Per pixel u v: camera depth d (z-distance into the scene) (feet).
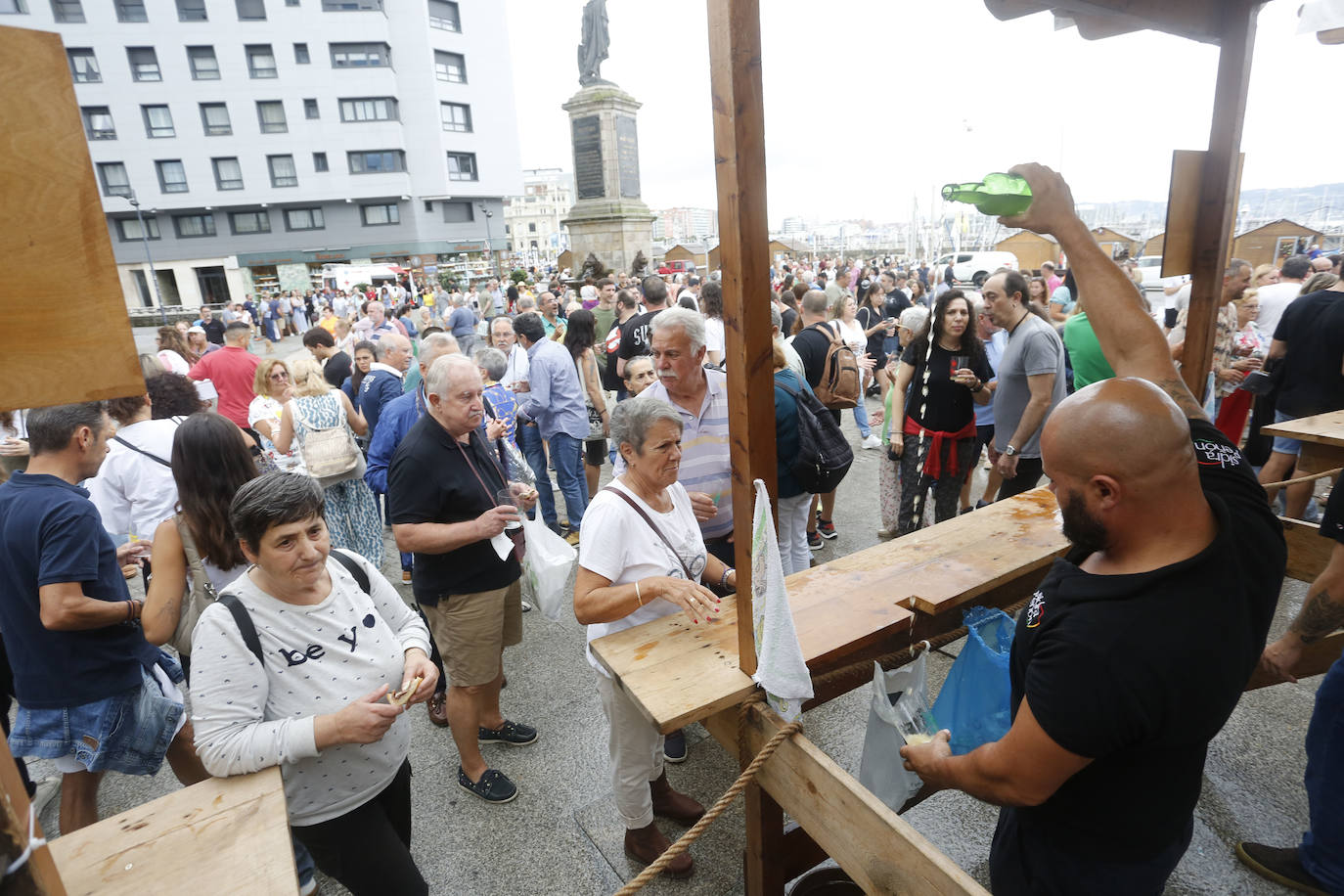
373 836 5.55
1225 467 3.95
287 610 5.10
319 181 118.01
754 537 4.59
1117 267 5.09
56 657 6.66
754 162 3.88
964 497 15.58
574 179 62.75
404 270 109.09
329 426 13.17
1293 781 8.07
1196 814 7.66
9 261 2.31
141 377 2.58
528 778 8.86
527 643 12.16
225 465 6.61
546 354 15.21
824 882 6.26
